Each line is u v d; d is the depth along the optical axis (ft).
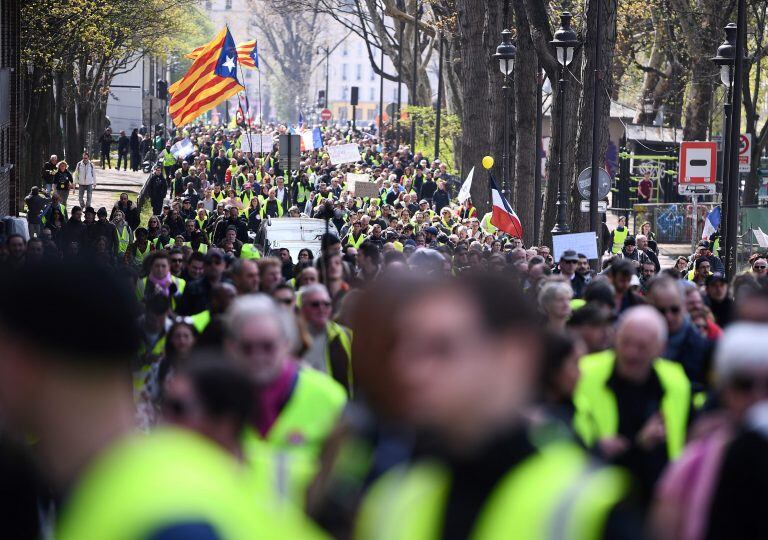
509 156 319.06
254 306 50.80
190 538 15.23
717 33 362.12
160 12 468.34
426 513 18.98
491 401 18.72
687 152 215.31
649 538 17.80
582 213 256.73
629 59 453.58
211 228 255.09
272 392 50.62
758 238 253.44
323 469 29.45
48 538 42.14
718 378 39.01
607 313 67.82
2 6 280.10
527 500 17.85
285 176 396.57
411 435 21.07
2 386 17.16
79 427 17.20
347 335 70.79
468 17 317.83
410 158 458.91
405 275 19.45
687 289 83.97
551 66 272.92
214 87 346.95
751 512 32.81
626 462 45.03
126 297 17.51
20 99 306.96
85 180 355.77
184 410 32.48
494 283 18.99
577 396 55.93
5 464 35.09
